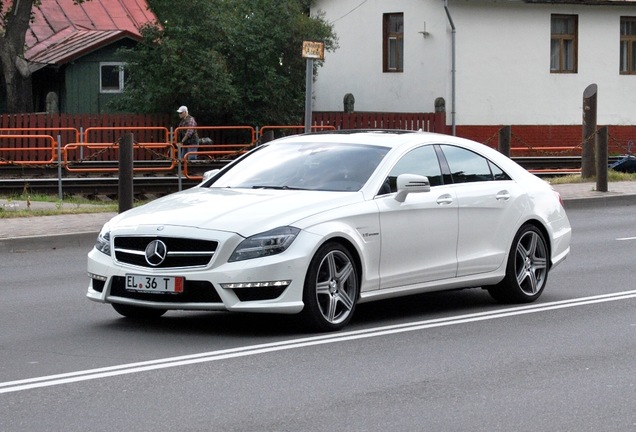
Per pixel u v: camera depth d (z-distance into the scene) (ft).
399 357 35.65
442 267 43.37
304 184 42.09
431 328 40.86
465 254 44.37
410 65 169.07
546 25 170.91
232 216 38.40
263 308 37.42
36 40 175.63
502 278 45.96
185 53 145.69
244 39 149.89
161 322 41.93
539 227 47.70
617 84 176.76
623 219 86.38
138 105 150.00
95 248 40.37
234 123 152.56
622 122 177.78
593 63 174.91
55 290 51.31
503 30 168.04
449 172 44.62
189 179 111.04
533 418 28.27
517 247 46.47
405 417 28.30
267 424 27.53
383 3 172.24
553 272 57.16
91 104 168.55
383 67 173.17
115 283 39.14
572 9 172.35
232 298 37.19
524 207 46.78
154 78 147.23
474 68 166.50
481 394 30.81
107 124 144.77
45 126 141.18
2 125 139.74
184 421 27.76
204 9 147.54
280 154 44.70
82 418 28.02
